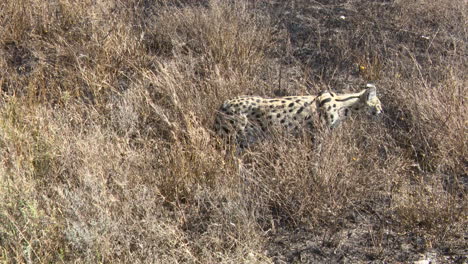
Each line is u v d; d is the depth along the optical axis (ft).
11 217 16.89
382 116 24.77
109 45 27.07
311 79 27.53
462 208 19.80
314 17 31.99
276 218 19.88
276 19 31.42
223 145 22.50
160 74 25.59
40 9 29.12
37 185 18.94
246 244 17.69
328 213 19.76
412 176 22.09
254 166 21.59
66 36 28.14
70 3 29.25
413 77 26.17
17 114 22.38
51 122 21.86
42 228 17.07
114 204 18.19
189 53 27.14
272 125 22.43
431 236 19.03
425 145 23.31
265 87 26.43
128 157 20.48
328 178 20.08
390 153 23.18
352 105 23.34
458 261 18.16
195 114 23.52
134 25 29.55
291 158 20.88
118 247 17.06
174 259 16.72
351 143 22.62
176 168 20.62
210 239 18.28
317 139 21.93
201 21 29.27
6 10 28.68
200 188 20.21
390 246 18.80
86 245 16.57
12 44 28.04
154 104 23.98
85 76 25.34
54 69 26.50
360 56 28.76
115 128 23.08
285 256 18.43
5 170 18.76
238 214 18.74
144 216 18.45
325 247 18.80
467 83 25.40
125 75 25.95
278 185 20.21
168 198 20.15
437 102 23.95
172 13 30.45
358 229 19.51
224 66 27.20
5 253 16.33
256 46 28.86
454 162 22.21
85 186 18.20
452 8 32.27
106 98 25.22
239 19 29.66
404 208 19.66
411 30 30.89
